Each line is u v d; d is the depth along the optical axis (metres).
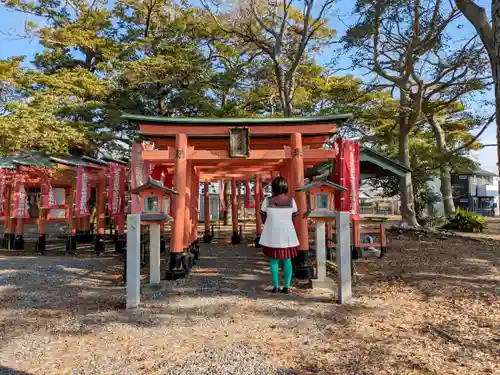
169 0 18.48
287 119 6.71
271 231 5.36
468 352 3.15
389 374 2.76
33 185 12.20
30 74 14.05
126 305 4.77
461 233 14.76
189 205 7.61
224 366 2.92
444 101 15.22
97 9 18.69
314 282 5.72
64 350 3.36
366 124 16.67
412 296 5.14
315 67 17.14
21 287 6.10
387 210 35.00
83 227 14.05
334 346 3.34
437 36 11.84
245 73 16.34
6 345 3.50
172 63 14.91
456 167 17.59
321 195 5.75
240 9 14.07
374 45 13.48
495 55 3.78
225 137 7.17
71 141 12.02
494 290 5.34
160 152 6.96
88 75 15.67
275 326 3.94
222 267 7.86
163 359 3.10
